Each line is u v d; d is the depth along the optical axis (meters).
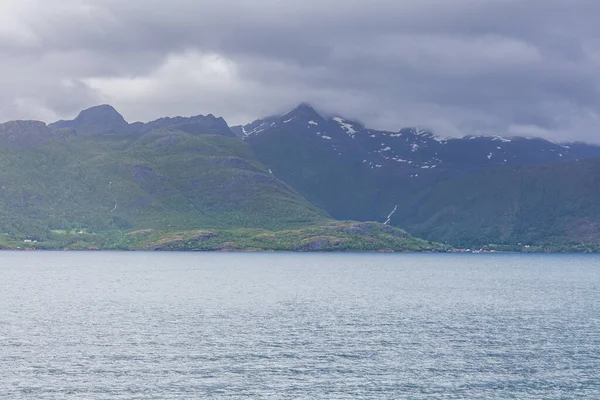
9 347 113.00
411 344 119.38
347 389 90.25
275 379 94.56
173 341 119.94
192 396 86.50
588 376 97.69
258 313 159.25
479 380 95.19
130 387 89.94
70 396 85.75
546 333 132.38
